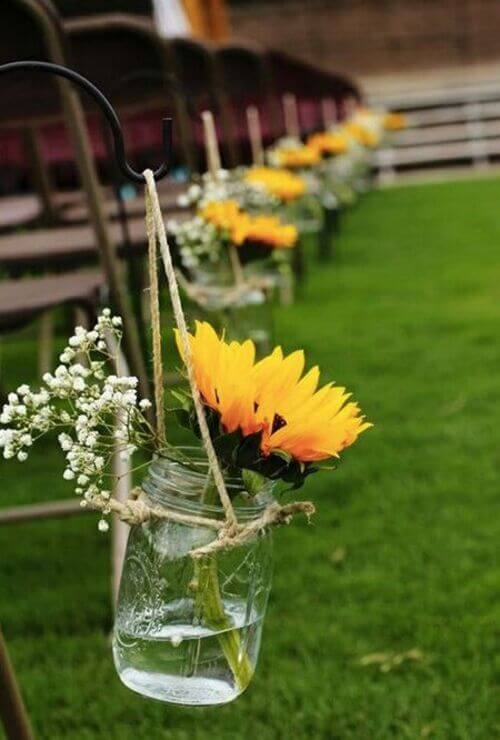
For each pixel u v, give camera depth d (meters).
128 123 5.71
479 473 3.45
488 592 2.68
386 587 2.74
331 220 7.75
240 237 3.13
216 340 1.29
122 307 2.51
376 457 3.60
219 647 1.35
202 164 5.88
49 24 2.49
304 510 1.32
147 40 3.00
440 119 15.38
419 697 2.28
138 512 1.33
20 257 3.34
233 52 5.31
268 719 2.23
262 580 1.36
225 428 1.28
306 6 18.11
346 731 2.18
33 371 4.89
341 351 4.95
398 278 6.77
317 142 7.48
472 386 4.34
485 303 5.91
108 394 1.35
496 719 2.20
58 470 3.70
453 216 9.52
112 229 3.68
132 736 2.20
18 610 2.73
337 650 2.47
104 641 2.57
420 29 18.11
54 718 2.27
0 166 5.86
